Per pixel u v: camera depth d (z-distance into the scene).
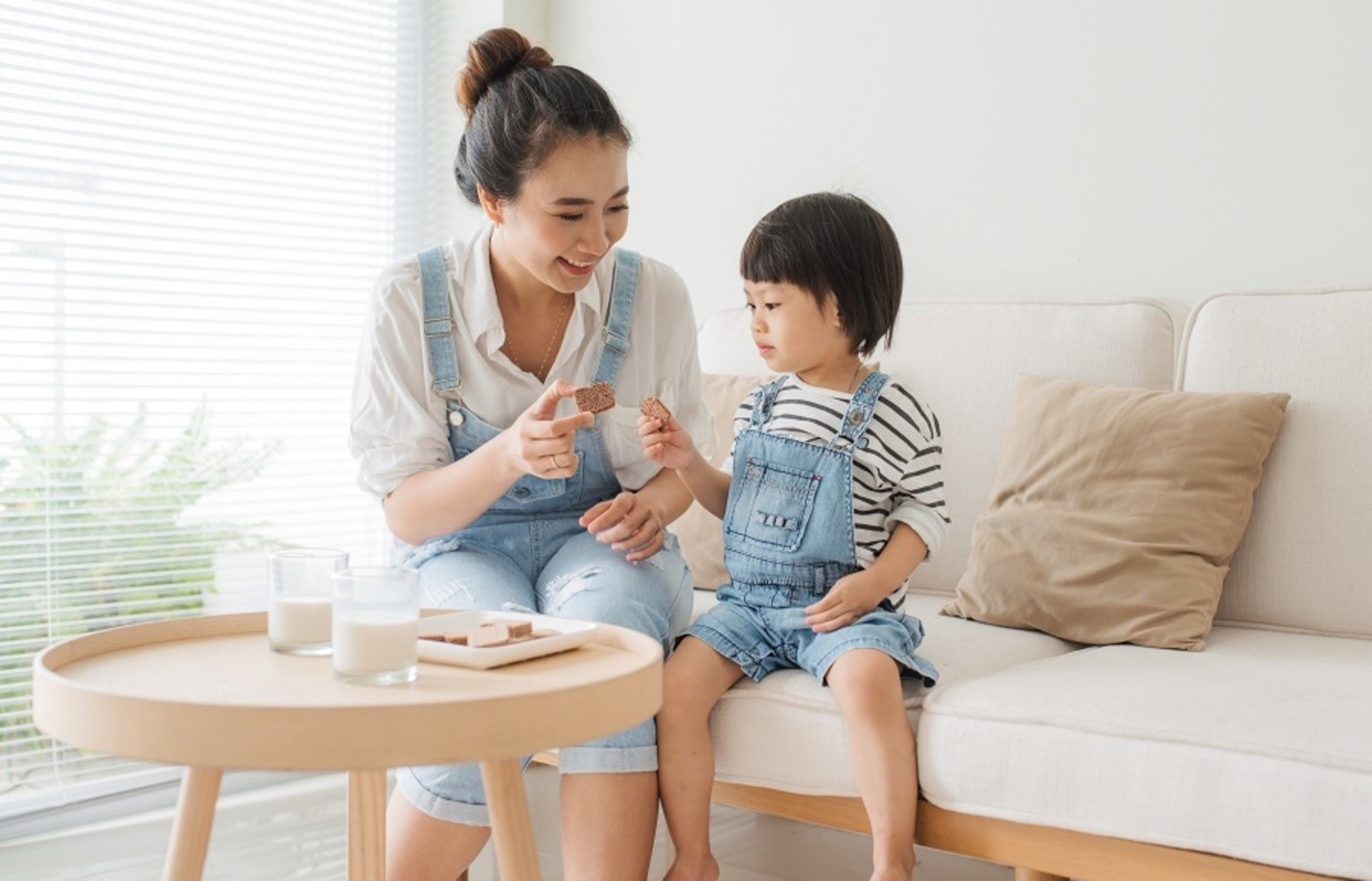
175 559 2.63
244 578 2.76
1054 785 1.37
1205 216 2.23
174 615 2.62
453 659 1.17
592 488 1.80
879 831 1.44
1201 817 1.28
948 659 1.69
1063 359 2.11
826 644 1.57
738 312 2.54
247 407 2.77
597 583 1.61
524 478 1.73
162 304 2.61
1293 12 2.13
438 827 1.48
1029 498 1.96
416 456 1.70
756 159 2.78
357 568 1.12
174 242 2.63
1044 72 2.39
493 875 2.08
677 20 2.90
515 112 1.59
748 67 2.79
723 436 2.28
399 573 1.10
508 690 1.05
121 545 2.54
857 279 1.70
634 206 2.99
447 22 3.10
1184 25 2.24
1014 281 2.44
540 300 1.76
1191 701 1.37
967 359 2.20
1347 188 2.09
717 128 2.84
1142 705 1.37
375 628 1.08
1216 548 1.81
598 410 1.56
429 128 3.11
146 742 0.95
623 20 2.99
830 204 1.73
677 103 2.90
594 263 1.64
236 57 2.74
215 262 2.71
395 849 1.49
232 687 1.06
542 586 1.73
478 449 1.58
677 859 1.55
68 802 2.43
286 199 2.83
